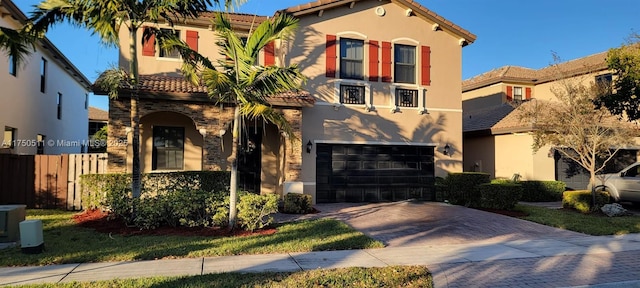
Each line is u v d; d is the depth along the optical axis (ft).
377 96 52.29
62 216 35.53
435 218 38.78
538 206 48.24
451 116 55.72
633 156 60.90
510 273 21.43
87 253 23.20
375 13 52.70
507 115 63.41
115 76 30.86
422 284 19.11
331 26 50.67
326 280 18.95
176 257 23.07
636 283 19.97
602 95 42.19
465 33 55.67
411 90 54.03
